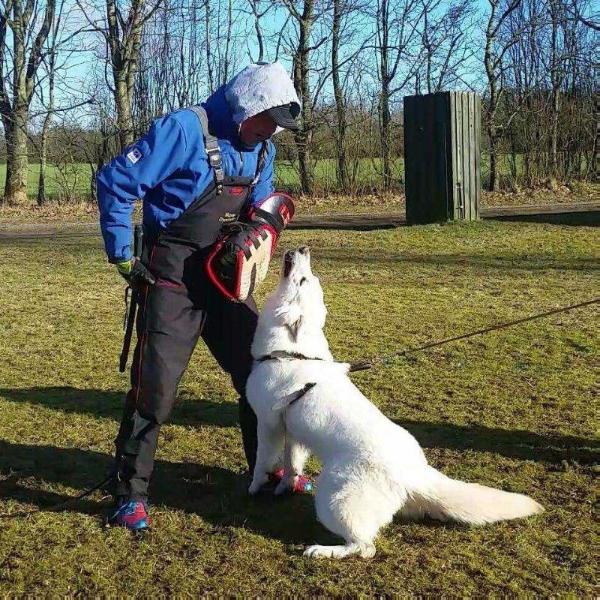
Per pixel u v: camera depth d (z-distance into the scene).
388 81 22.73
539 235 13.48
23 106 21.36
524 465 4.27
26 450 4.54
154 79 23.17
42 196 21.66
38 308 8.48
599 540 3.43
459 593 3.03
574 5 22.67
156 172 3.32
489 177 22.81
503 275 10.29
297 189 22.44
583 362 6.22
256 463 3.83
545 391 5.51
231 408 5.29
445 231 13.78
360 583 3.12
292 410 3.53
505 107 23.02
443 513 3.33
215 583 3.12
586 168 23.25
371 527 3.22
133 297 3.62
